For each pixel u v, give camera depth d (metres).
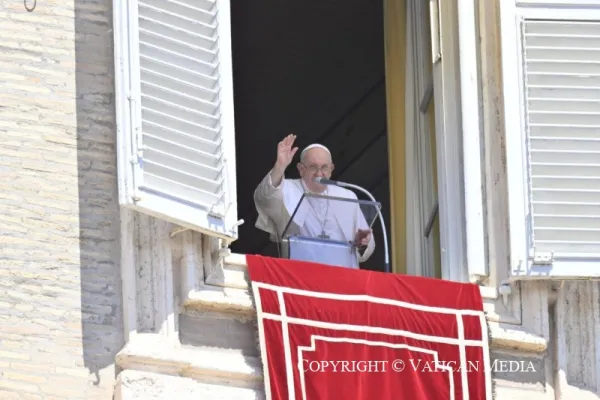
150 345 36.22
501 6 39.41
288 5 52.50
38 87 37.53
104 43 38.16
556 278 38.31
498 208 39.19
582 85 39.19
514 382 38.19
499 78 39.75
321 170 41.19
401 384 37.09
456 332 37.84
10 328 36.00
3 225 36.56
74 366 36.09
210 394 36.25
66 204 37.06
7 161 36.97
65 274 36.66
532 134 38.88
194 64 37.59
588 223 38.53
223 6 38.19
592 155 38.88
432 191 41.38
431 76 41.69
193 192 36.88
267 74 54.69
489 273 39.03
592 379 38.53
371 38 53.91
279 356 36.59
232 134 37.62
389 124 42.34
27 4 37.97
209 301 36.84
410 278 38.09
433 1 41.06
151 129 36.72
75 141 37.47
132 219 36.94
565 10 39.50
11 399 35.59
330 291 37.41
